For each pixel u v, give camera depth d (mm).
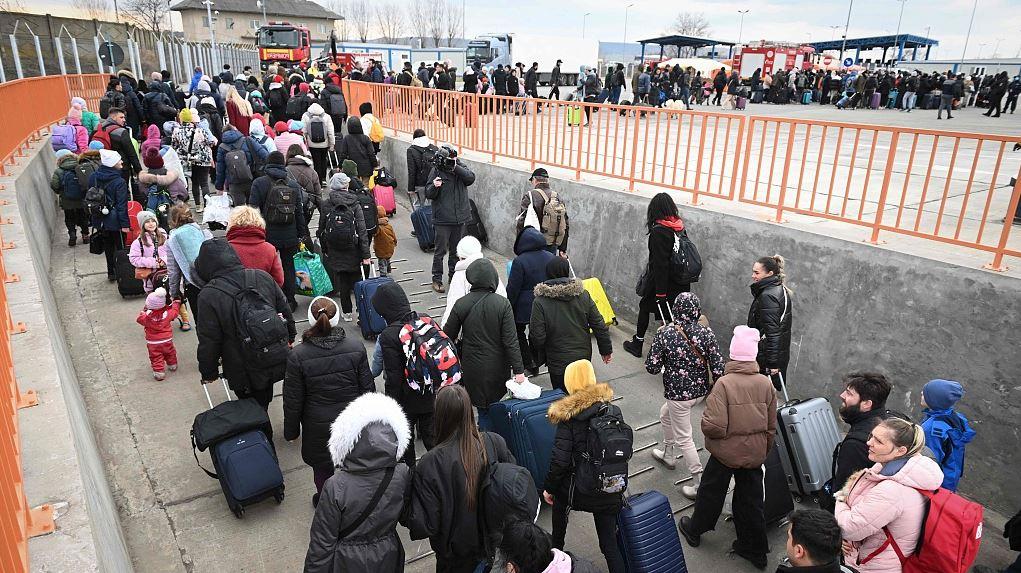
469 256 6008
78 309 7383
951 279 4832
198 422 4367
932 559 3033
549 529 4438
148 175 8367
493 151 10328
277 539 4199
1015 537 3809
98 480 3504
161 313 5848
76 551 2246
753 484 4051
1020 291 4441
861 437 3756
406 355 4102
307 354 3945
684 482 5039
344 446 2734
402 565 2924
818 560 2736
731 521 4664
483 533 3047
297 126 11945
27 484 2582
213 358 4398
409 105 13211
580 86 27328
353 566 2703
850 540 3227
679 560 3795
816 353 5820
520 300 5988
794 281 5988
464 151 11336
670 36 41531
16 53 16906
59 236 9727
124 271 7539
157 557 4016
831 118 21141
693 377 4734
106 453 4961
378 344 4344
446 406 2984
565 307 5051
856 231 5871
